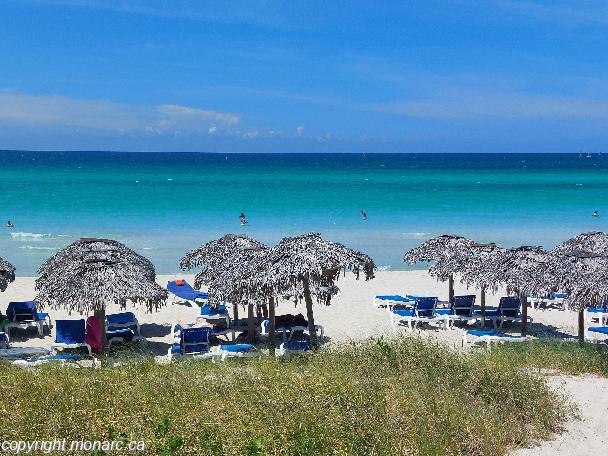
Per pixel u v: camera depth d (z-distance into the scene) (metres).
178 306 18.98
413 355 9.84
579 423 8.39
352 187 67.31
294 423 6.93
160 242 30.75
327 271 11.70
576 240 19.00
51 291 13.19
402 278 23.56
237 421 6.90
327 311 18.34
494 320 16.61
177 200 50.56
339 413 7.19
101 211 42.66
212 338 14.93
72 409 7.22
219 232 34.00
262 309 16.44
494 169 119.31
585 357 11.61
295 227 36.25
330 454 6.42
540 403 8.52
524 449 7.43
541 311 18.89
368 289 21.55
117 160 164.75
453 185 71.50
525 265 15.06
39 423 6.87
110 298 12.78
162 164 135.38
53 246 29.20
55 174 88.38
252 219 39.47
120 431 6.74
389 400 7.73
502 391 8.72
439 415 7.55
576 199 53.78
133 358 11.88
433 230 35.59
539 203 50.38
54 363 10.82
